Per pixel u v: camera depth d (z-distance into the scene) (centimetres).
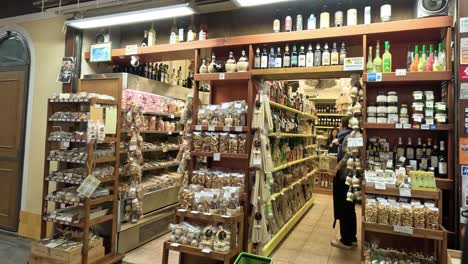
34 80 448
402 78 277
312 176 661
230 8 375
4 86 466
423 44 310
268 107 342
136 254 373
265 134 340
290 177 473
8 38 475
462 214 247
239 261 281
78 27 399
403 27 280
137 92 420
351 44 337
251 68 339
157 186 450
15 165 450
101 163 352
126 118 384
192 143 351
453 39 271
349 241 405
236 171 346
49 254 310
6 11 473
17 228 441
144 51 385
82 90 383
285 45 349
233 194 302
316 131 834
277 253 385
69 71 411
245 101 353
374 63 298
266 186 340
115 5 400
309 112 619
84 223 315
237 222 299
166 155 528
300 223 518
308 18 343
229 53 364
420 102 283
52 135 337
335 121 823
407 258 276
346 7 329
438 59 279
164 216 448
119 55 400
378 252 286
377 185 269
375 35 299
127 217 380
